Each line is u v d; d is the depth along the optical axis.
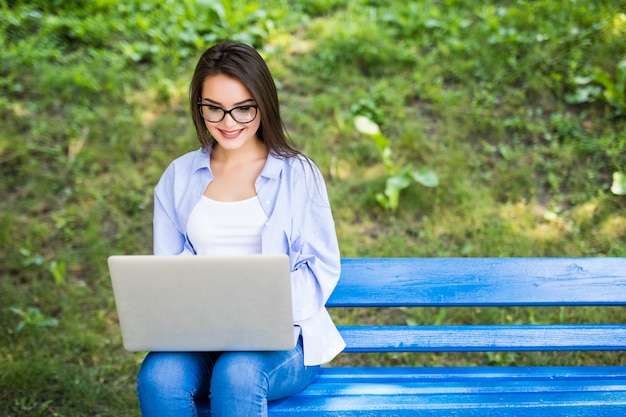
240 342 2.10
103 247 4.04
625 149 4.36
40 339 3.45
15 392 3.15
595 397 2.29
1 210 4.29
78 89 5.07
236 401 2.07
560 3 5.43
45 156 4.62
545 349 2.47
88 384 3.18
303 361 2.26
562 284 2.50
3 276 3.89
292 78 5.18
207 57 2.23
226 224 2.32
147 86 5.08
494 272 2.51
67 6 5.90
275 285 1.98
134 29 5.65
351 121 4.73
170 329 2.09
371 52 5.23
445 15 5.62
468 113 4.74
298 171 2.37
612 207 4.04
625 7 5.30
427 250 3.88
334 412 2.24
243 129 2.29
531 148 4.47
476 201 4.12
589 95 4.75
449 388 2.35
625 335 2.49
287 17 5.79
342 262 2.54
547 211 4.08
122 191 4.38
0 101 4.93
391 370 2.48
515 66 5.00
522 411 2.25
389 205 4.14
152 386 2.10
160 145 4.69
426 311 3.59
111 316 3.67
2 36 5.53
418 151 4.50
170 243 2.42
